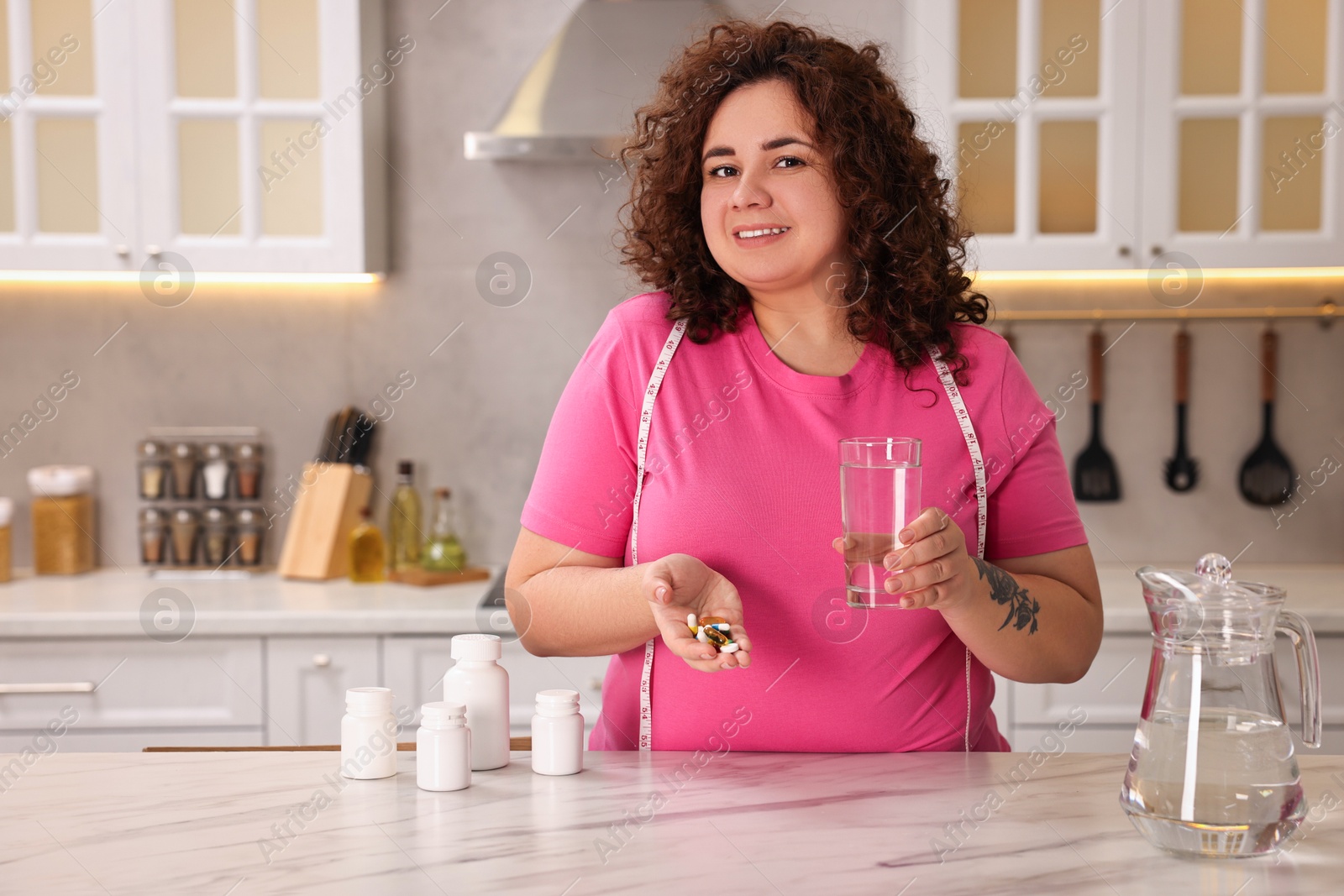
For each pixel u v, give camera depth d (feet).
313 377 8.71
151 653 7.13
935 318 3.86
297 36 7.63
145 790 3.07
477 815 2.88
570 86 7.59
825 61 3.67
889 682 3.59
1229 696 2.53
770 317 3.83
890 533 2.94
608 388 3.78
